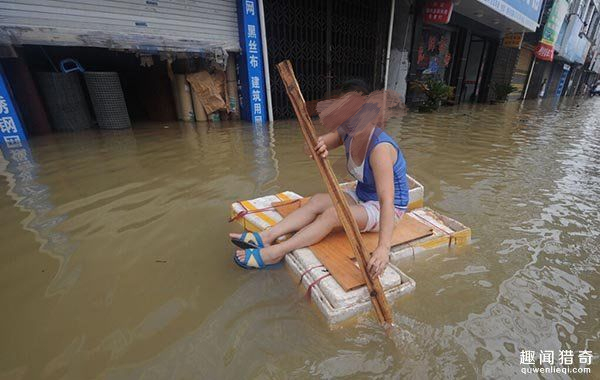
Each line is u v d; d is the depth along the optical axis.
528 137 6.08
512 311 1.62
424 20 9.29
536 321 1.56
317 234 1.94
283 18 6.41
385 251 1.62
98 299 1.68
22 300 1.66
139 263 1.96
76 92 5.28
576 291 1.77
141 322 1.53
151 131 5.55
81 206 2.67
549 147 5.24
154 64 6.29
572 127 7.67
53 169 3.53
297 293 1.73
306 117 1.70
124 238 2.22
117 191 2.99
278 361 1.35
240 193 3.01
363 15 7.93
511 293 1.75
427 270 1.94
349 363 1.34
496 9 9.75
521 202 2.94
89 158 3.94
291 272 1.88
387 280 1.71
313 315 1.59
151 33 5.18
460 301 1.69
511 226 2.49
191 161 3.90
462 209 2.77
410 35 9.37
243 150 4.39
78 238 2.21
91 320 1.54
